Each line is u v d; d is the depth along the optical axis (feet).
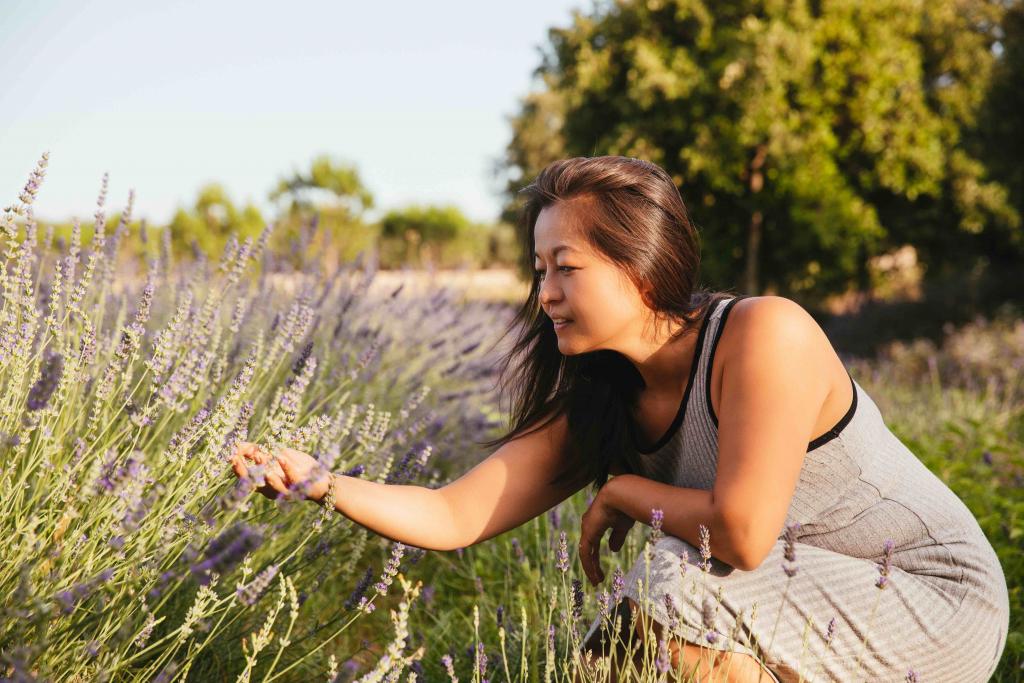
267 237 8.21
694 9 46.50
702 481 5.94
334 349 10.70
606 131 51.96
